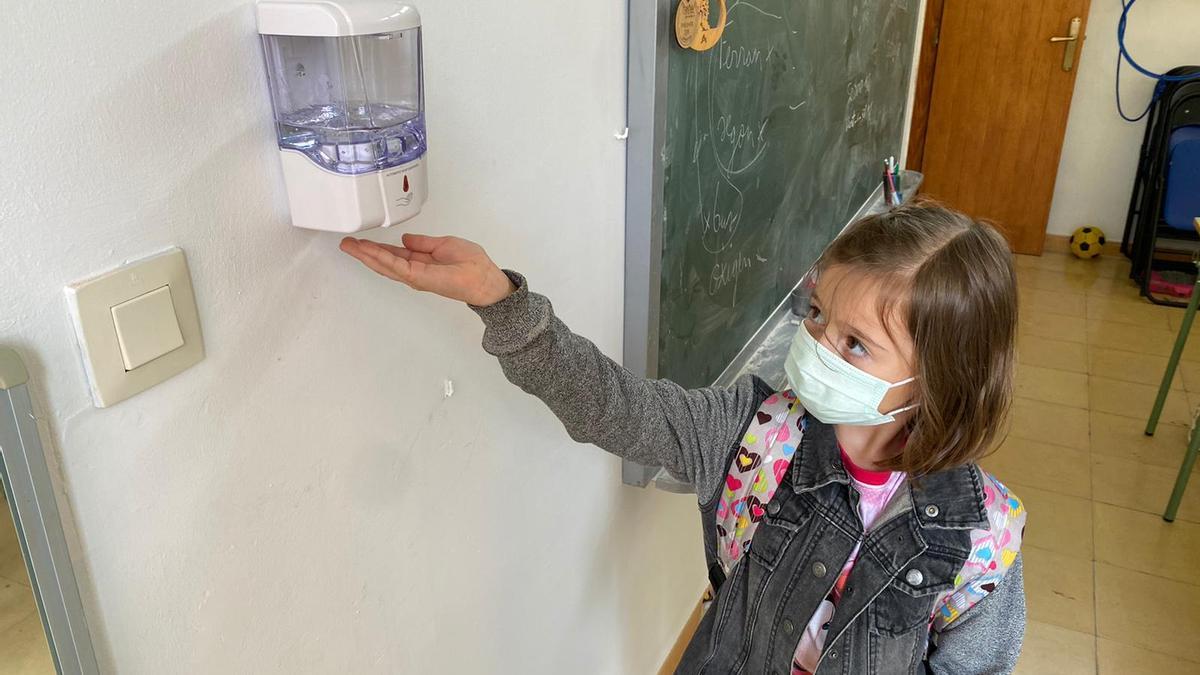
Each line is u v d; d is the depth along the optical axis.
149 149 0.60
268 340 0.74
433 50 0.85
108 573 0.64
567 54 1.09
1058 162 4.50
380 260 0.75
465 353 1.01
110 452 0.62
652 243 1.35
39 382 0.56
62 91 0.54
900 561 0.97
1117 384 3.43
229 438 0.72
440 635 1.08
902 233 0.90
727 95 1.54
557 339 0.89
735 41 1.53
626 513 1.59
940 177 4.76
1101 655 2.16
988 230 0.93
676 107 1.35
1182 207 3.96
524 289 0.85
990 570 0.98
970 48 4.45
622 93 1.26
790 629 1.04
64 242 0.56
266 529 0.77
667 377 1.54
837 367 0.93
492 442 1.11
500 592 1.20
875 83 2.62
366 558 0.91
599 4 1.15
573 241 1.21
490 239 1.01
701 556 2.11
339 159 0.67
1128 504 2.73
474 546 1.11
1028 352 3.70
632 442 1.01
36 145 0.53
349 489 0.87
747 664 1.10
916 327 0.88
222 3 0.64
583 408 0.94
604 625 1.61
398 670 1.00
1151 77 4.29
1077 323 3.95
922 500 0.97
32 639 0.61
